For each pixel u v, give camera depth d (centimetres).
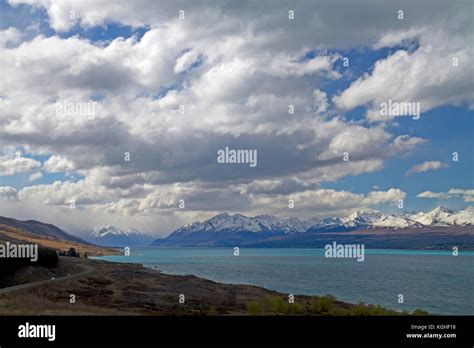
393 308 8162
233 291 8494
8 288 7081
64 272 10331
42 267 9612
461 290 11306
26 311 4791
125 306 6081
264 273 15850
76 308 5372
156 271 14350
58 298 6562
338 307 6191
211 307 6100
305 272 16725
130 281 9831
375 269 19462
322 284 11962
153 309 5847
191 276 11956
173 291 8238
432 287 12031
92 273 10844
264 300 6372
